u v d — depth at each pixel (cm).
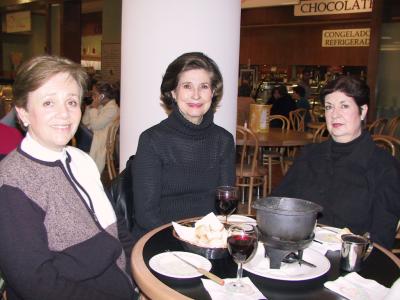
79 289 126
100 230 140
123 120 276
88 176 154
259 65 1041
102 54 991
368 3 768
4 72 1327
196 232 140
